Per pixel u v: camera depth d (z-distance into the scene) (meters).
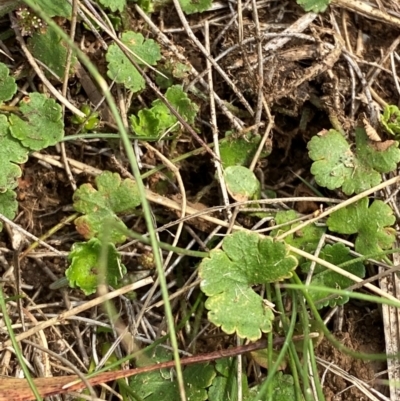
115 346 0.21
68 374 0.21
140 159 0.22
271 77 0.22
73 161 0.22
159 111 0.21
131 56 0.21
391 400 0.21
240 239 0.20
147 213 0.17
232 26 0.22
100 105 0.22
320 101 0.22
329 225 0.21
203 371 0.21
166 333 0.21
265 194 0.22
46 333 0.21
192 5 0.22
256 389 0.21
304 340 0.20
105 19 0.21
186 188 0.22
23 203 0.22
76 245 0.20
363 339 0.22
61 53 0.21
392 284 0.22
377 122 0.22
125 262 0.22
